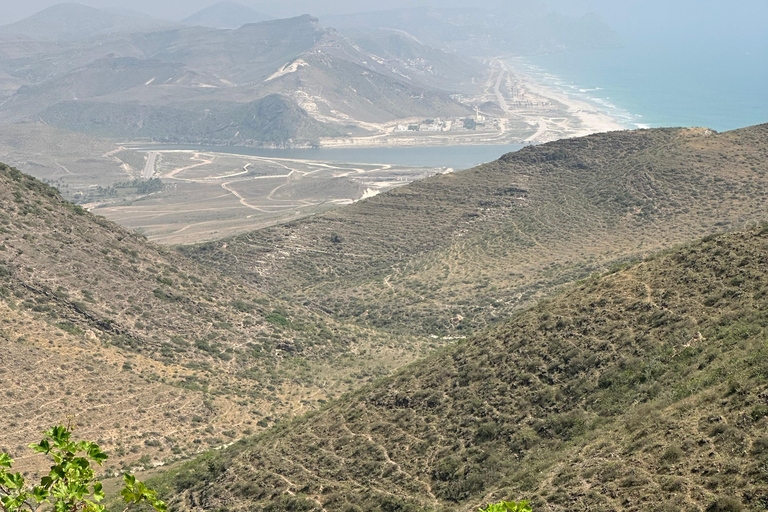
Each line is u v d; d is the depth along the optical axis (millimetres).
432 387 42562
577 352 38281
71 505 11281
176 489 42312
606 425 30281
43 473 43688
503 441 34156
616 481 23734
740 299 35688
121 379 57906
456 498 31266
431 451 36219
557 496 24422
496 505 12328
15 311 60062
